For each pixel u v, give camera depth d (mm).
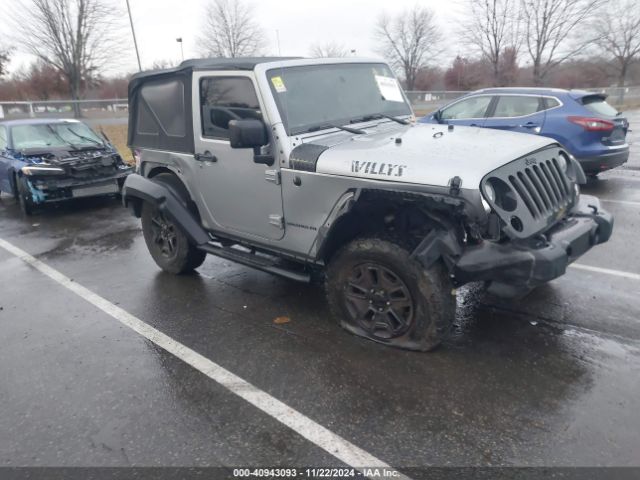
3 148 9000
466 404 2951
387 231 3404
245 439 2768
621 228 6090
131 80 4988
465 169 2979
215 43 30828
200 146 4352
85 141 9375
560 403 2930
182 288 4883
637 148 12656
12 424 2979
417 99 23266
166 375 3406
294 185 3695
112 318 4305
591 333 3691
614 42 31469
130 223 7637
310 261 3924
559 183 3607
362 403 3008
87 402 3156
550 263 2953
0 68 33562
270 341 3779
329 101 4098
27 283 5234
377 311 3541
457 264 3090
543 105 8078
